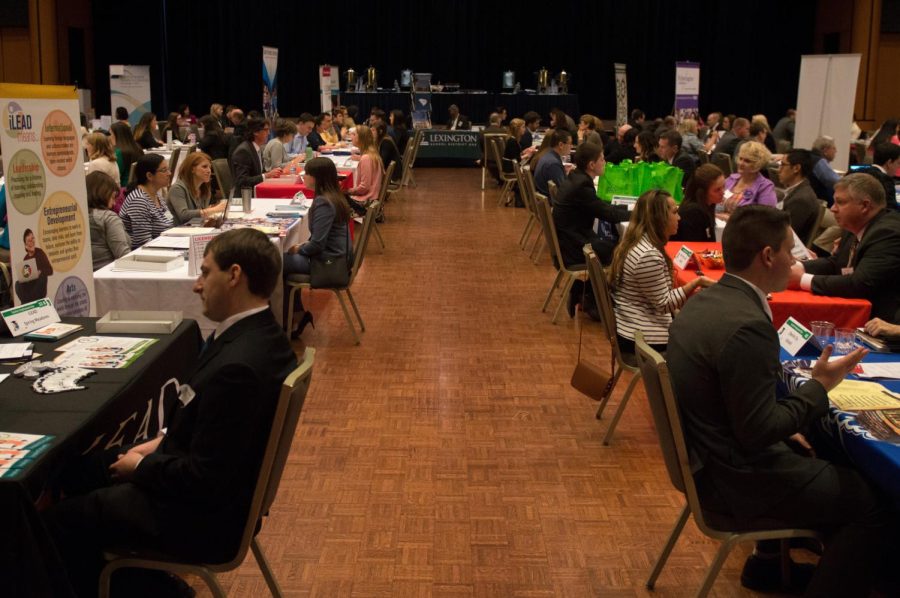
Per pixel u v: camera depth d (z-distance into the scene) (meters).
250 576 3.08
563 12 19.69
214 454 2.28
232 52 19.48
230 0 19.31
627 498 3.70
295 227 6.04
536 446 4.21
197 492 2.29
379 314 6.56
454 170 16.72
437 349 5.72
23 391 2.71
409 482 3.82
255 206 6.91
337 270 5.64
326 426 4.42
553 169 8.46
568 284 6.47
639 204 4.23
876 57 17.94
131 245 5.54
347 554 3.23
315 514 3.52
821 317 3.98
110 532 2.38
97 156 7.72
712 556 3.25
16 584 2.11
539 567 3.17
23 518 2.09
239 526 2.41
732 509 2.56
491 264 8.34
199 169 6.21
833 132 9.62
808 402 2.54
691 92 15.01
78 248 3.84
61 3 18.12
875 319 3.35
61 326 3.37
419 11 19.61
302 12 19.56
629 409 4.70
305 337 5.96
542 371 5.30
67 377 2.82
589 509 3.60
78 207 3.82
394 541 3.33
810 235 5.92
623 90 15.62
